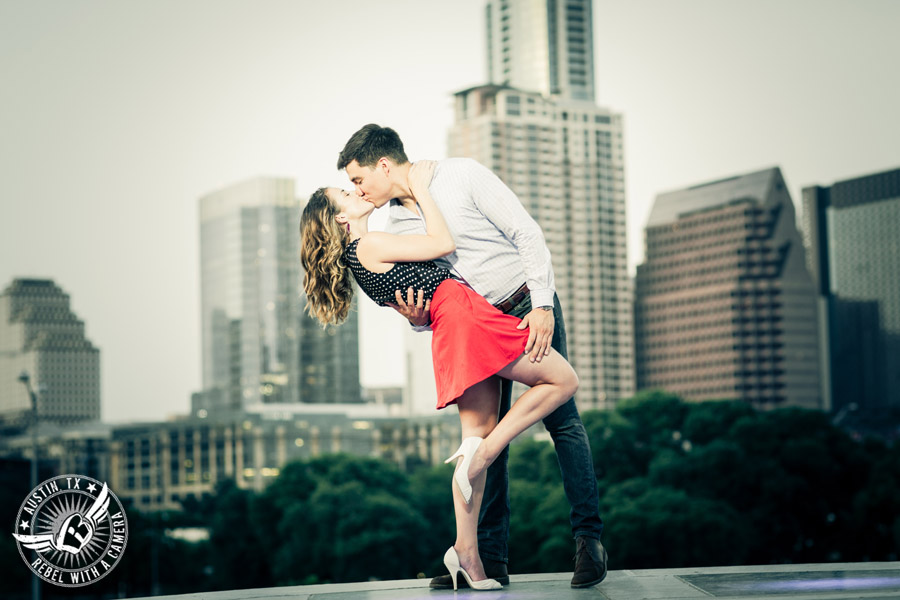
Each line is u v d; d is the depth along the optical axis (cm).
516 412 402
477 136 19938
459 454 404
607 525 6216
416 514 7575
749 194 19675
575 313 19762
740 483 6606
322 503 7431
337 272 414
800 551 6862
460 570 411
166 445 19025
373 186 413
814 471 6931
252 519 8244
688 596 360
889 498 6431
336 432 18088
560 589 403
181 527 12150
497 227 412
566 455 421
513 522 6675
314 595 411
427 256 405
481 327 400
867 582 380
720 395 19525
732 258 19650
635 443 7969
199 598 408
